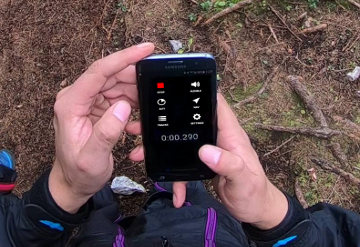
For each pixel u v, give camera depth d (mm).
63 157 447
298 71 834
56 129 457
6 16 870
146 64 414
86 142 425
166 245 586
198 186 754
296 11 855
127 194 807
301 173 795
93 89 431
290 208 473
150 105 422
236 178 401
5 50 859
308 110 812
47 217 504
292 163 800
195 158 438
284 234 469
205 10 854
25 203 529
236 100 824
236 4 849
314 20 851
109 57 417
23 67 852
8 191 733
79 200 492
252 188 419
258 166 438
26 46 858
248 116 817
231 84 831
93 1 867
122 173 809
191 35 847
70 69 846
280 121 813
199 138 431
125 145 816
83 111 442
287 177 796
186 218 654
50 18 864
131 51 412
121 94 464
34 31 862
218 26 850
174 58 413
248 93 828
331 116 813
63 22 862
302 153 801
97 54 849
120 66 417
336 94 822
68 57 850
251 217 444
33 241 538
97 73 423
